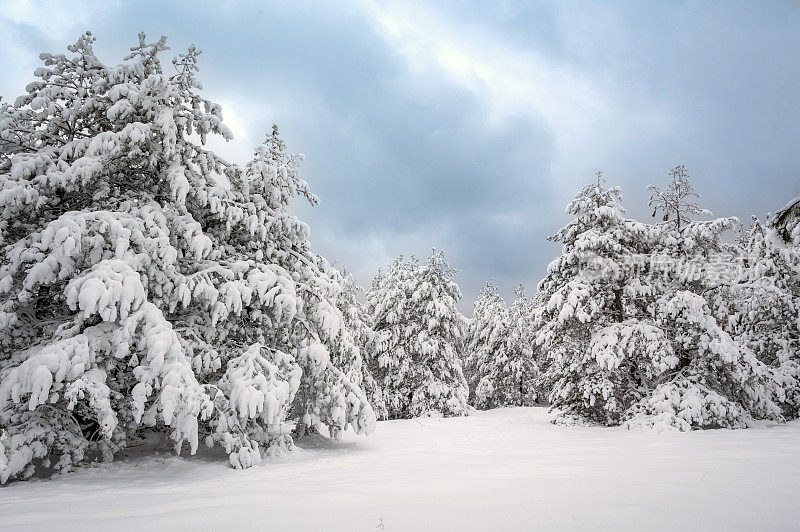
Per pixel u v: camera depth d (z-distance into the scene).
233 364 8.66
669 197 16.38
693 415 12.49
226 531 3.73
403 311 26.70
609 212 15.80
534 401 36.22
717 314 17.94
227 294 8.77
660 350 13.58
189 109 9.50
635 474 5.97
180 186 8.64
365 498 4.93
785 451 7.89
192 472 7.57
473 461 7.95
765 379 13.77
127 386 8.08
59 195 8.86
